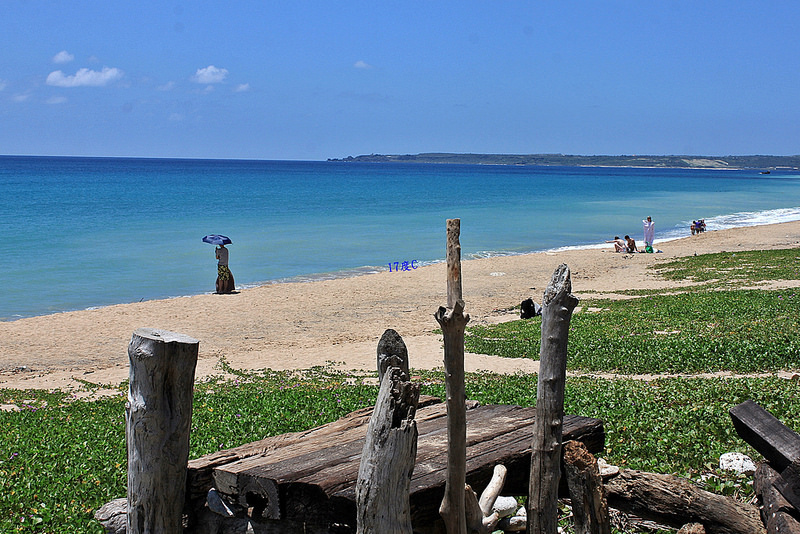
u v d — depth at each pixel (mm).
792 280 29391
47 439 11375
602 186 152000
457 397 4648
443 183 151500
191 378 5453
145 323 26219
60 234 50312
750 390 11656
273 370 19141
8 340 23656
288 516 5242
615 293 29344
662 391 12398
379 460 4551
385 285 33844
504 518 6297
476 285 33688
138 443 5371
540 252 45812
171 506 5461
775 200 107062
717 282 30484
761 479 6117
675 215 77188
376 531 4543
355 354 21062
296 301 30281
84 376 19266
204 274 37156
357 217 67688
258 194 100625
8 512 7996
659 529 6512
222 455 6008
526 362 18125
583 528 5281
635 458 8555
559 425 5141
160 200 83938
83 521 7652
